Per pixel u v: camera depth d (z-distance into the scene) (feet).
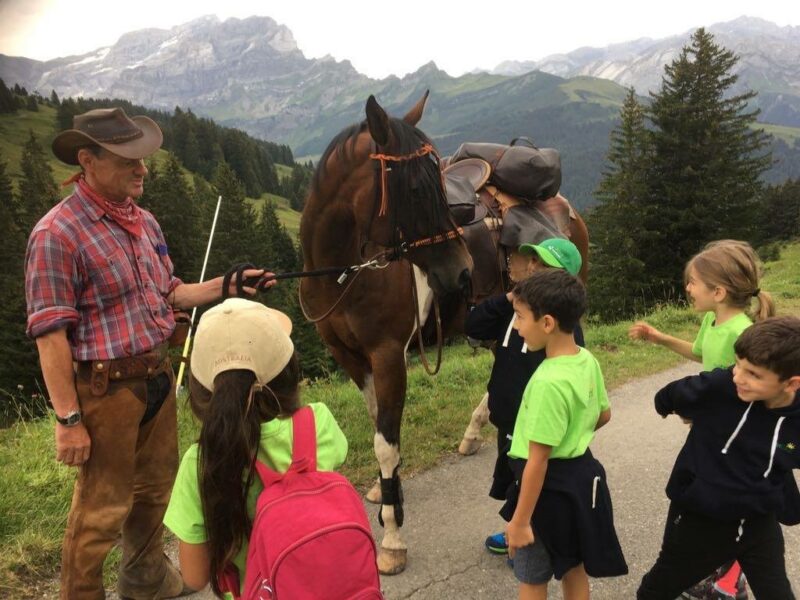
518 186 13.10
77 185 7.63
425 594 9.58
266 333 5.27
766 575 7.07
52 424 16.67
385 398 10.48
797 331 6.32
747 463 6.84
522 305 7.22
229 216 169.37
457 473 13.69
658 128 92.58
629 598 9.48
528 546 7.59
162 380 8.52
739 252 8.25
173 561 10.47
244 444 4.81
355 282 10.29
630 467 13.84
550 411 6.87
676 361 22.89
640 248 85.66
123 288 7.72
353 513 5.04
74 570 8.02
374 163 9.71
